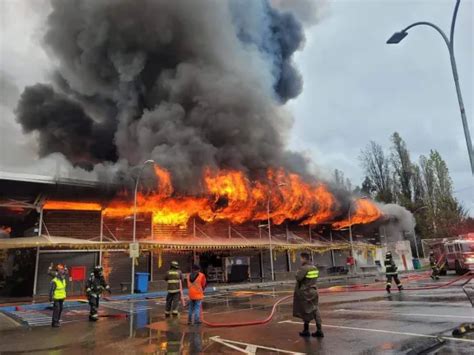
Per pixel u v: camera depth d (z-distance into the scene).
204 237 24.23
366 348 5.50
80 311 11.68
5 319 10.55
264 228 28.23
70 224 19.89
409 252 36.78
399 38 10.13
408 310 9.18
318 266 30.45
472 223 46.06
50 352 6.09
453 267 23.75
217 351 5.73
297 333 6.88
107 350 6.11
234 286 21.05
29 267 18.45
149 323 8.80
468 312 8.45
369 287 17.34
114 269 20.42
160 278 21.89
